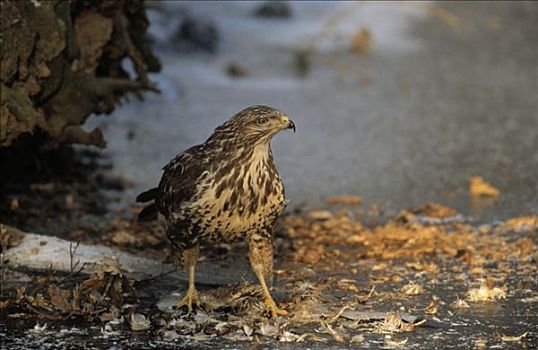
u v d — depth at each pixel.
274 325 9.49
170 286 10.95
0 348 9.02
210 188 9.23
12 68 11.64
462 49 31.12
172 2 31.22
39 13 11.95
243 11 33.97
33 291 10.53
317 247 12.84
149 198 10.83
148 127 20.75
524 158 18.88
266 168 9.30
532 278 11.37
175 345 9.11
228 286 10.50
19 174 15.78
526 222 14.17
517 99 24.56
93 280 10.02
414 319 9.71
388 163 18.53
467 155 19.17
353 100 24.30
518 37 33.09
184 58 27.28
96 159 17.98
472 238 13.33
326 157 18.95
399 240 13.21
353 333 9.42
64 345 9.11
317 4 36.22
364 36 29.53
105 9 13.48
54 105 12.66
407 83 26.27
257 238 9.66
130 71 20.48
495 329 9.56
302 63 27.27
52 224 13.77
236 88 25.05
